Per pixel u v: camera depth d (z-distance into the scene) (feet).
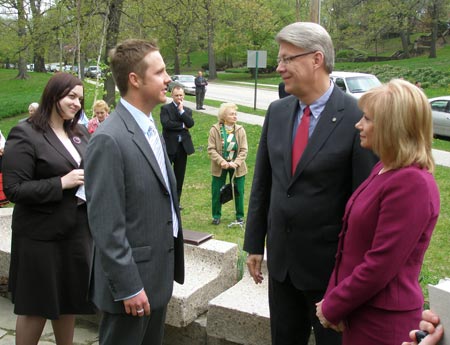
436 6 143.13
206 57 216.13
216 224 21.44
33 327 10.14
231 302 10.98
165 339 11.78
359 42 164.04
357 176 7.54
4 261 14.07
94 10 44.52
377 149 6.32
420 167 6.11
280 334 8.62
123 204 7.25
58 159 9.83
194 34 115.65
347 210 6.78
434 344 5.37
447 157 37.06
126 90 7.68
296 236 7.88
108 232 7.07
